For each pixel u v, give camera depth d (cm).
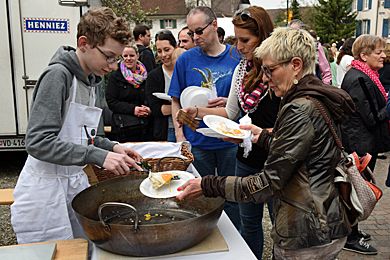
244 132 196
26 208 173
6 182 494
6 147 501
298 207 140
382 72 554
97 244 139
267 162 138
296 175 139
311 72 145
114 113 418
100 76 181
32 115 155
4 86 486
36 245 145
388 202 445
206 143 274
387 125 326
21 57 484
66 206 178
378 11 3102
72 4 484
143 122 413
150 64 473
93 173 198
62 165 158
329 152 138
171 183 160
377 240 358
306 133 133
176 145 246
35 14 479
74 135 169
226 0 2455
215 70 279
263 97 218
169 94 294
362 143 319
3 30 476
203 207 164
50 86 155
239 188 141
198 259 140
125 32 158
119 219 160
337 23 3008
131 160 161
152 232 129
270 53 144
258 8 211
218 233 155
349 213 147
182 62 288
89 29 156
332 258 147
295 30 146
